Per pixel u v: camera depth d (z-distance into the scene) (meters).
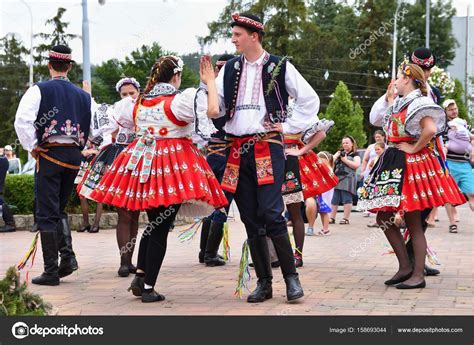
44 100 5.82
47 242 5.80
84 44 15.41
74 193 11.26
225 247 7.12
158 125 4.96
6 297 4.21
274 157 5.03
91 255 7.79
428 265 6.91
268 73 5.02
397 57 46.09
